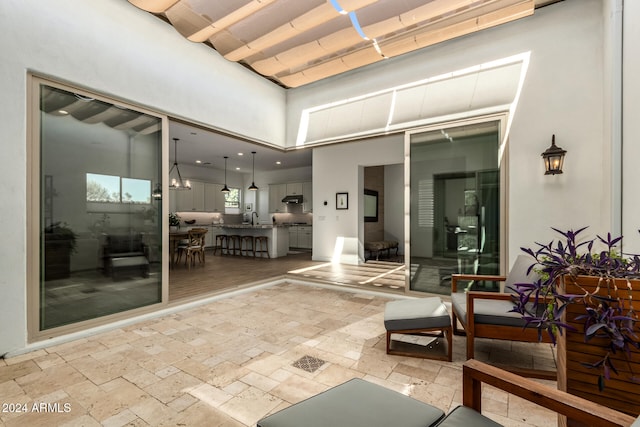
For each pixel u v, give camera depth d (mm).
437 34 3326
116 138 3238
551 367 2326
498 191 3609
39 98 2686
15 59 2508
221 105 4336
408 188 4238
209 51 4188
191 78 3932
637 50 2119
